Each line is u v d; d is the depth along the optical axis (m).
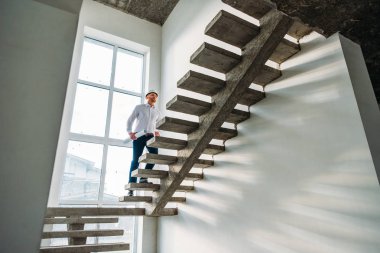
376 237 1.90
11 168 2.17
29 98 2.40
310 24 2.21
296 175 2.62
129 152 5.55
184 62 5.18
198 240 3.94
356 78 2.34
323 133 2.42
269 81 3.11
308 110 2.61
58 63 2.62
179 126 3.09
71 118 4.94
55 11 2.78
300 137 2.64
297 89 2.77
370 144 2.07
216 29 2.39
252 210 3.08
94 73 5.65
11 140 2.23
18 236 2.04
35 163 2.26
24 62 2.47
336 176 2.24
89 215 3.82
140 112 4.34
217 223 3.61
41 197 2.20
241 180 3.33
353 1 1.97
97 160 5.17
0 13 2.50
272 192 2.86
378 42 2.61
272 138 2.98
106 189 5.09
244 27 2.37
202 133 3.05
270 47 2.42
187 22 5.34
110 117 5.52
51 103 2.48
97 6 5.96
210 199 3.83
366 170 2.04
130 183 3.76
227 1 2.22
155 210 4.02
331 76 2.44
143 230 5.03
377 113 2.33
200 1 4.95
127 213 4.17
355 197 2.07
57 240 4.51
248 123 3.38
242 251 3.13
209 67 2.73
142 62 6.42
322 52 2.57
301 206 2.50
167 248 4.70
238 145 3.48
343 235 2.11
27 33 2.56
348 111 2.24
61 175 4.55
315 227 2.34
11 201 2.09
